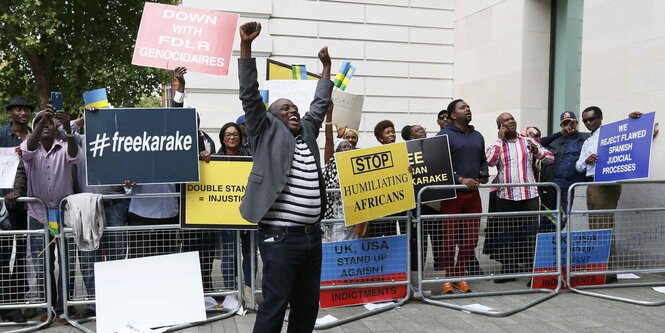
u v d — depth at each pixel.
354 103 6.83
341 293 5.09
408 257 5.30
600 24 7.37
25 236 4.66
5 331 4.50
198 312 4.66
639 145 5.39
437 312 5.00
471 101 10.44
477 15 10.23
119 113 4.50
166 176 4.54
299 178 3.44
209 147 5.50
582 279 5.74
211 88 9.45
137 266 4.62
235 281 4.98
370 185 4.95
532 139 6.21
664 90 6.39
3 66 13.72
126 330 4.43
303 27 9.98
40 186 4.68
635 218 5.91
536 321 4.70
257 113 3.43
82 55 11.62
